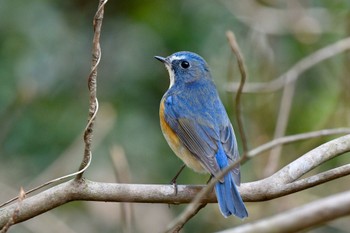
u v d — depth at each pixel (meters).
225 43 13.49
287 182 8.20
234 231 5.37
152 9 13.87
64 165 12.52
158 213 13.21
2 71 12.78
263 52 13.62
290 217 5.25
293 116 13.42
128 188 7.97
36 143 12.88
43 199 7.85
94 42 7.51
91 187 7.88
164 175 12.97
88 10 13.90
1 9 12.99
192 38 13.50
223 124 9.81
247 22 13.49
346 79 12.98
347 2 13.73
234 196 8.16
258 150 6.46
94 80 7.57
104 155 12.65
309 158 8.37
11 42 12.90
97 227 12.96
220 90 13.36
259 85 12.03
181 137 9.83
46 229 12.50
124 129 12.96
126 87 13.34
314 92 13.60
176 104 10.13
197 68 10.60
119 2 13.96
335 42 13.38
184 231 13.19
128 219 8.73
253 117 13.27
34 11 13.16
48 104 13.07
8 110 12.80
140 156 12.88
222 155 9.38
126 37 13.66
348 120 12.99
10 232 12.35
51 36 13.16
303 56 13.76
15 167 12.78
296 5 13.65
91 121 7.64
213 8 13.62
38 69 12.97
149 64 13.49
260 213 12.73
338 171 7.97
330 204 5.17
